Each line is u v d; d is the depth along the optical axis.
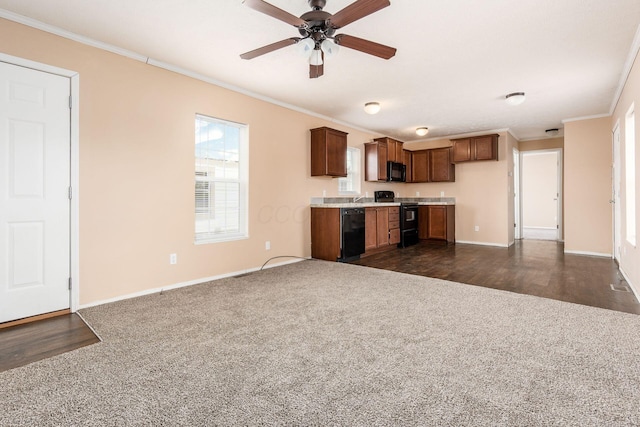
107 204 2.94
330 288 3.37
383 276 3.89
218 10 2.40
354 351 1.95
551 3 2.29
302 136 5.01
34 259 2.56
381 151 6.41
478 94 4.29
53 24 2.59
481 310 2.66
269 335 2.20
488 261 4.82
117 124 3.00
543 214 9.82
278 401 1.46
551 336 2.14
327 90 4.16
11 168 2.46
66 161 2.71
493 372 1.70
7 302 2.44
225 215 4.05
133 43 2.91
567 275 3.88
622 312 2.58
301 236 5.00
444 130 6.55
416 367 1.76
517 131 6.63
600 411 1.38
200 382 1.63
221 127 4.01
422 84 3.91
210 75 3.64
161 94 3.32
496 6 2.33
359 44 2.40
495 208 6.51
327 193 5.52
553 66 3.38
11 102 2.45
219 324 2.40
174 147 3.43
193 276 3.60
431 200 7.43
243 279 3.78
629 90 3.47
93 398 1.50
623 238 3.98
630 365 1.76
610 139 5.13
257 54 2.60
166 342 2.10
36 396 1.52
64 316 2.62
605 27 2.61
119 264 3.02
